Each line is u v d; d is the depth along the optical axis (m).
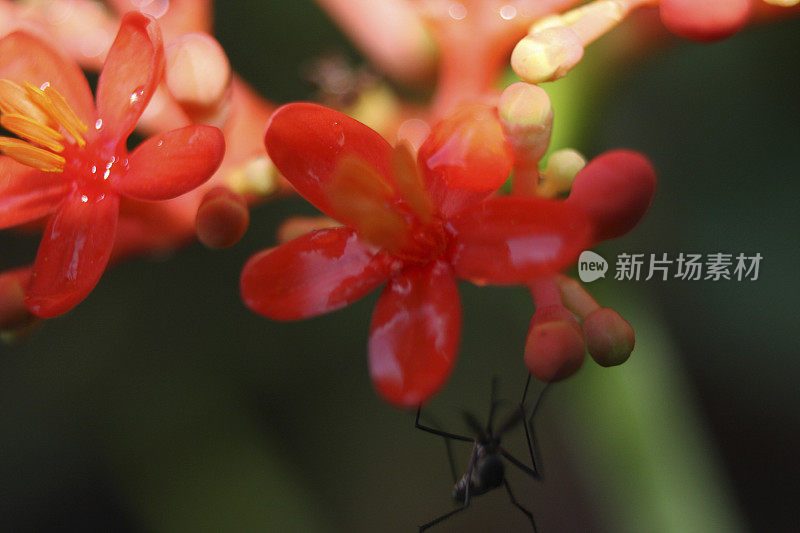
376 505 0.17
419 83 0.16
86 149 0.14
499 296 0.17
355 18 0.16
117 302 0.18
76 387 0.17
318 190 0.13
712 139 0.17
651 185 0.13
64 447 0.17
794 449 0.18
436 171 0.13
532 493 0.18
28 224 0.15
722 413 0.18
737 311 0.17
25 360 0.17
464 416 0.16
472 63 0.15
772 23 0.15
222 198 0.14
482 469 0.16
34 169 0.14
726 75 0.17
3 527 0.17
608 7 0.14
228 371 0.17
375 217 0.13
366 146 0.13
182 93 0.14
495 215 0.13
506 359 0.17
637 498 0.16
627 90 0.17
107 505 0.17
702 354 0.17
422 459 0.18
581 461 0.17
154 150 0.13
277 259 0.13
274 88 0.18
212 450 0.17
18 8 0.15
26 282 0.14
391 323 0.13
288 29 0.18
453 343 0.13
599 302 0.16
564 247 0.13
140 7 0.15
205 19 0.15
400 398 0.13
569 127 0.16
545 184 0.14
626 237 0.17
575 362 0.13
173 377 0.17
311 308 0.13
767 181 0.17
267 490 0.17
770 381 0.17
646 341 0.16
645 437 0.16
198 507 0.17
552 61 0.13
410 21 0.16
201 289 0.18
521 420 0.16
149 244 0.15
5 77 0.14
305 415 0.17
